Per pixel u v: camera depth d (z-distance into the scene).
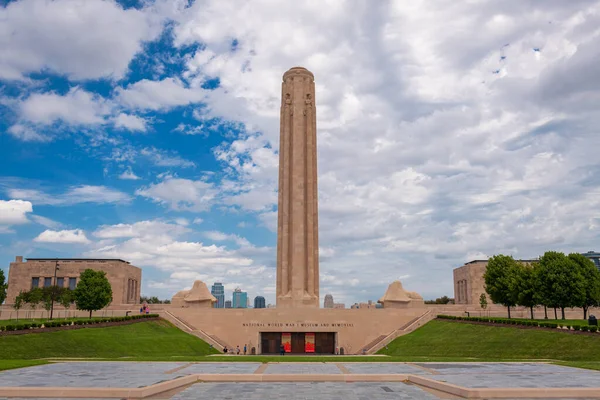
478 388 24.14
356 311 77.12
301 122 88.62
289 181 88.25
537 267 75.62
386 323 77.81
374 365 38.62
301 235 85.00
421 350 62.28
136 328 67.88
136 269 121.69
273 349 76.50
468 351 56.22
